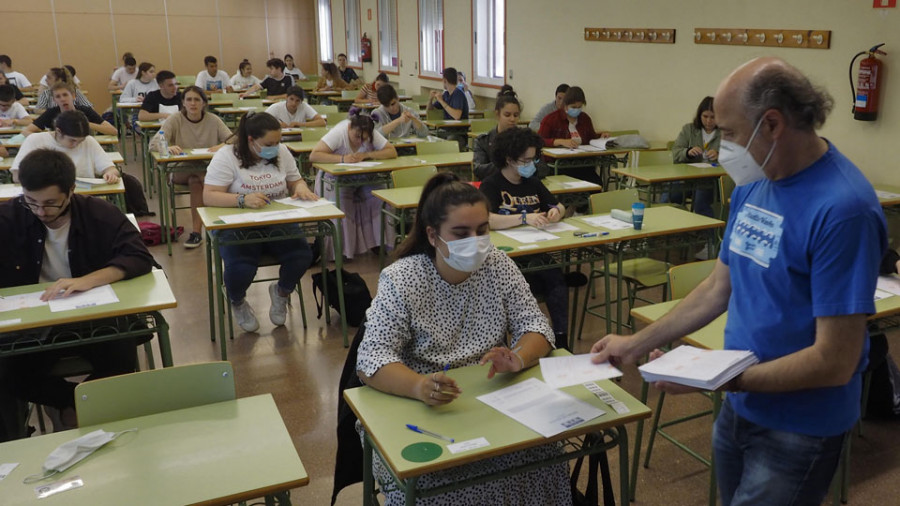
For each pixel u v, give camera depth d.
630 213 3.64
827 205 1.25
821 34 5.07
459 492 1.76
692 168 5.21
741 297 1.45
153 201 7.13
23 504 1.42
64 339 2.55
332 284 4.07
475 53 9.75
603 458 1.96
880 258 1.26
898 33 4.61
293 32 15.94
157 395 1.83
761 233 1.38
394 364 1.80
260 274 5.03
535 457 1.83
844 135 5.06
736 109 1.30
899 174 4.73
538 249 3.18
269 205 3.91
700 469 2.68
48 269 2.74
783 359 1.31
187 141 5.77
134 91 10.42
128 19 14.38
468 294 1.94
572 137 6.26
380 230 5.06
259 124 3.90
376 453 1.88
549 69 8.28
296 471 1.54
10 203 2.66
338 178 5.04
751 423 1.46
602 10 7.28
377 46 13.12
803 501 1.40
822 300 1.25
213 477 1.51
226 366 1.88
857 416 1.41
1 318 2.34
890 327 2.49
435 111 8.36
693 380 1.34
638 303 4.38
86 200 2.74
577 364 1.71
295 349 3.78
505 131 3.58
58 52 13.98
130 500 1.43
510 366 1.82
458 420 1.68
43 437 1.68
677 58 6.40
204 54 15.19
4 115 7.72
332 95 11.45
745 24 5.69
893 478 2.59
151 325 2.65
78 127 4.45
